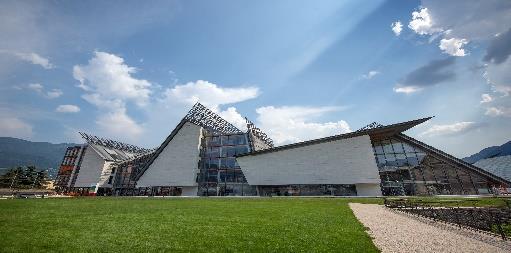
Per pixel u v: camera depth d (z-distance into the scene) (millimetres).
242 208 22547
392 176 48156
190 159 60812
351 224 13625
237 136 61906
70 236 10781
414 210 19375
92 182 72750
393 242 9930
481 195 38969
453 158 45188
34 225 13398
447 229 12758
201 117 65000
